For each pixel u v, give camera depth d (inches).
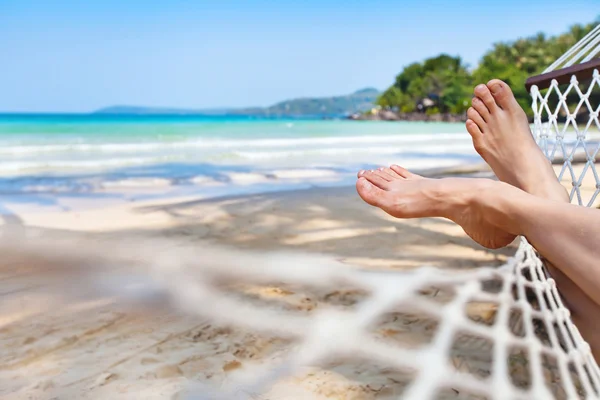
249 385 59.1
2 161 353.1
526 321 47.4
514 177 84.4
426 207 72.8
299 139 693.3
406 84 3240.7
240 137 751.7
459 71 3024.1
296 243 124.6
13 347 68.1
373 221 148.7
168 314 78.8
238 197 193.8
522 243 63.1
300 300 84.4
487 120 90.0
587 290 52.0
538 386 42.2
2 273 97.8
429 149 501.7
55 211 172.4
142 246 119.9
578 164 285.3
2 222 148.9
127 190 228.4
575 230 53.6
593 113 86.2
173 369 62.7
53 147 472.7
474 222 68.3
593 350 53.1
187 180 262.4
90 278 93.6
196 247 119.2
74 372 61.8
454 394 57.4
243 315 77.9
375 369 62.4
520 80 2218.3
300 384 59.3
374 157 408.8
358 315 59.6
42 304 82.6
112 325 75.2
